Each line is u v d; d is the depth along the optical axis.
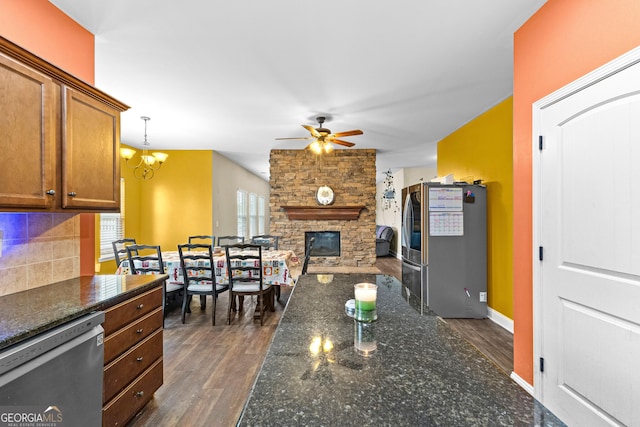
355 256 6.05
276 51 2.50
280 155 6.05
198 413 2.02
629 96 1.40
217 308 4.24
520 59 2.16
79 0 1.89
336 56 2.58
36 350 1.20
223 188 6.69
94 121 1.86
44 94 1.53
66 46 2.02
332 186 6.04
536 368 1.98
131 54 2.53
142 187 5.96
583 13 1.65
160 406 2.09
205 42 2.37
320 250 6.16
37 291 1.79
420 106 3.69
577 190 1.67
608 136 1.49
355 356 0.87
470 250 3.80
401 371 0.78
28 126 1.46
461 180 4.50
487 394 0.68
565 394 1.76
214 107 3.72
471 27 2.19
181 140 5.31
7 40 1.33
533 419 0.60
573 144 1.69
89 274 2.27
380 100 3.51
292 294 1.58
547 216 1.89
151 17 2.07
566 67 1.76
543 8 1.95
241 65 2.73
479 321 3.72
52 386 1.26
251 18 2.09
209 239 5.94
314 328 1.09
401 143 5.52
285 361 0.84
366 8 2.00
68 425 1.33
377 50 2.49
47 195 1.55
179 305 4.36
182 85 3.12
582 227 1.64
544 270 1.92
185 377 2.45
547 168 1.89
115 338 1.70
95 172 1.86
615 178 1.46
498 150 3.62
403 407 0.63
